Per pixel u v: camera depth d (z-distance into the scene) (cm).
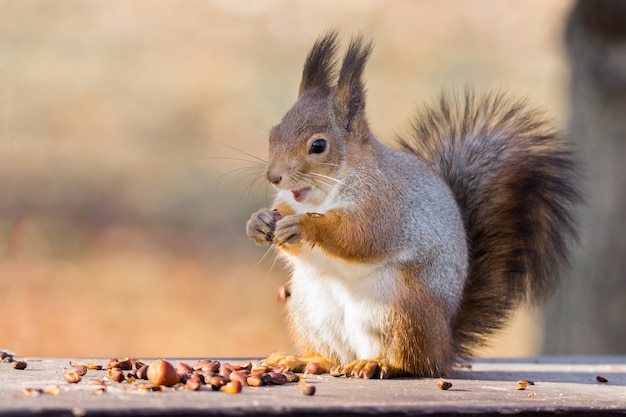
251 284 1925
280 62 2622
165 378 679
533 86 2302
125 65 2633
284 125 848
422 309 814
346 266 832
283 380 734
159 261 1991
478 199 957
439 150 993
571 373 902
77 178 2239
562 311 1423
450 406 639
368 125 864
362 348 834
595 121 1395
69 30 2659
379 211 829
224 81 2603
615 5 1366
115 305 1781
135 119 2475
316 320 857
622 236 1388
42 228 2042
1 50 2533
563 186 998
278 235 796
